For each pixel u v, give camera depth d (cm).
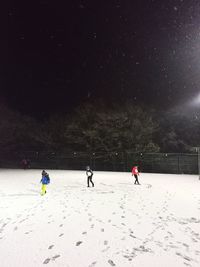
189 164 3403
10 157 4703
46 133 4741
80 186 2112
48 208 1270
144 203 1387
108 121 4131
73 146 4559
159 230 907
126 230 909
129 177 2858
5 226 963
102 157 3962
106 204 1365
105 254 707
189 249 739
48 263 655
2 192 1808
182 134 4581
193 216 1098
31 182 2402
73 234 870
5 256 698
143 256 694
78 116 4494
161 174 3312
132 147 4069
